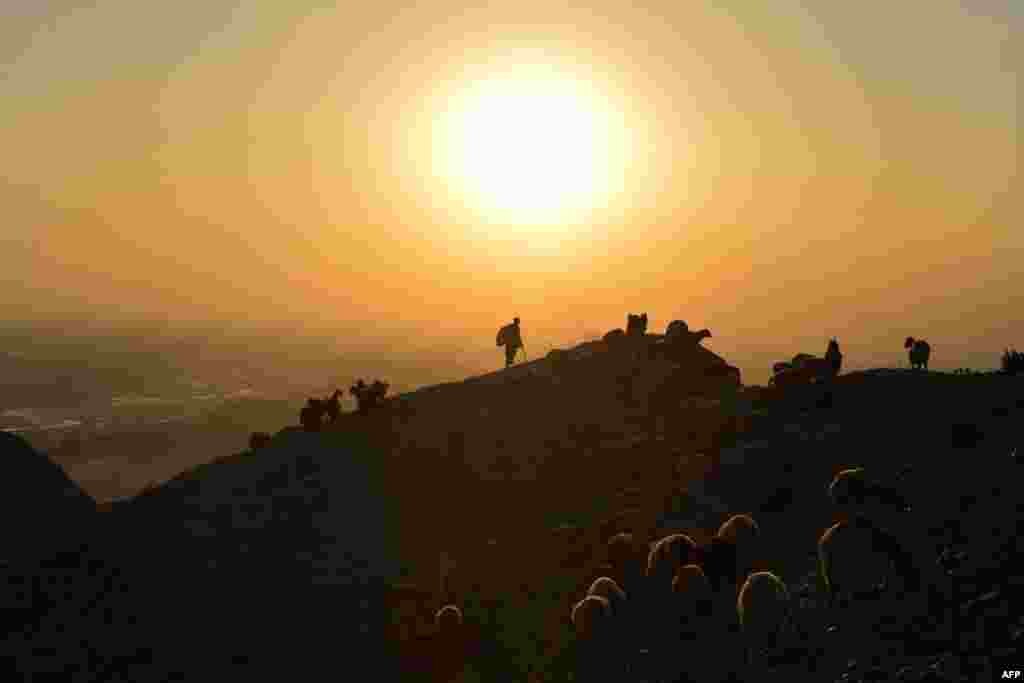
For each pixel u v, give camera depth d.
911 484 23.05
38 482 35.81
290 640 25.08
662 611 21.03
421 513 30.89
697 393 36.09
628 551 24.67
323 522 30.78
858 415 29.34
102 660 24.89
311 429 37.47
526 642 22.28
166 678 23.94
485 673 21.48
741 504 26.00
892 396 30.50
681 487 27.88
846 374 33.75
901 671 15.45
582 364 38.72
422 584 26.86
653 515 26.98
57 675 24.38
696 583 20.48
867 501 22.19
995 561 17.69
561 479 31.28
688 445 30.94
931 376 32.22
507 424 34.94
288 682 23.25
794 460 27.16
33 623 26.72
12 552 31.44
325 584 27.66
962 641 15.77
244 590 27.91
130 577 29.02
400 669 22.81
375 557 28.95
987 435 25.06
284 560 29.23
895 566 18.19
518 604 24.30
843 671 16.14
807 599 18.94
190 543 30.67
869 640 16.78
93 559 30.28
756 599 18.08
